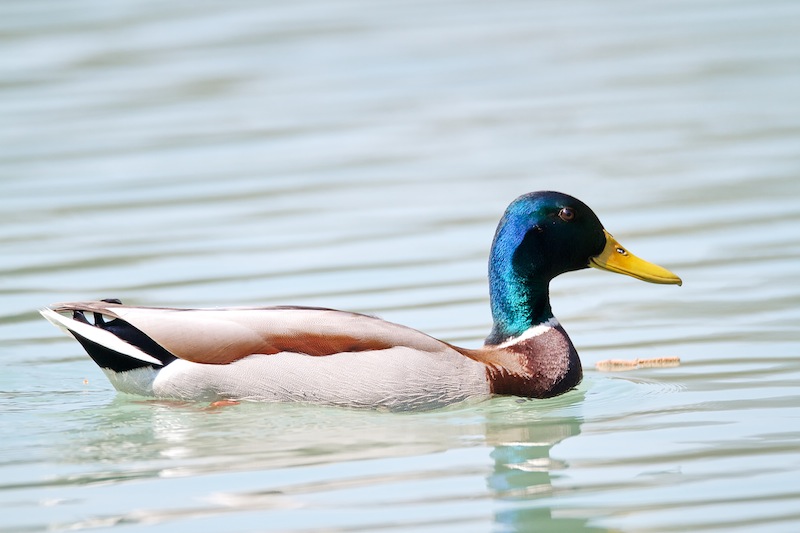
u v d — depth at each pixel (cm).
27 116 2456
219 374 1152
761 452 1009
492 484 951
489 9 3394
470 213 1867
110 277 1614
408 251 1705
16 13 3234
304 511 898
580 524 875
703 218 1812
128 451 1038
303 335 1158
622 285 1616
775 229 1748
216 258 1686
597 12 3344
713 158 2116
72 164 2156
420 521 880
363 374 1140
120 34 3041
